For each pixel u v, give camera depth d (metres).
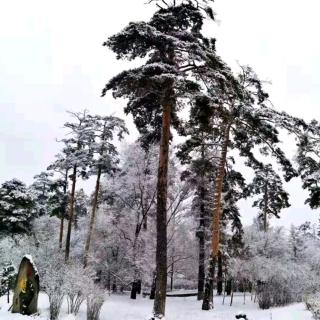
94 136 32.56
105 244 32.53
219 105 15.76
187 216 29.77
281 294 23.27
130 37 14.71
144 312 21.33
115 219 32.97
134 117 18.28
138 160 30.47
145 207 30.98
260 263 24.86
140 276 29.58
